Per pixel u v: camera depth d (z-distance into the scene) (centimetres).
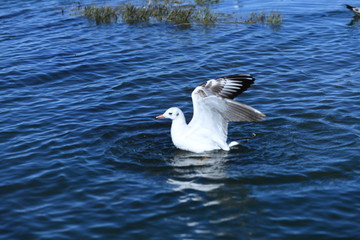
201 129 1068
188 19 2230
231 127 1203
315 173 970
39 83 1534
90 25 2170
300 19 2200
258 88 1462
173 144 1129
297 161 1023
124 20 2230
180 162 1038
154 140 1149
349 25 2095
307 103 1331
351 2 2472
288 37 1956
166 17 2231
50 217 837
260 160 1034
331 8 2370
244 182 946
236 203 872
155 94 1434
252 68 1631
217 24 2141
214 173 985
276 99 1372
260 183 940
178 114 1086
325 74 1565
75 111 1314
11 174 984
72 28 2127
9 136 1164
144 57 1748
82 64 1681
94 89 1478
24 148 1099
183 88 1476
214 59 1712
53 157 1054
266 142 1116
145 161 1043
